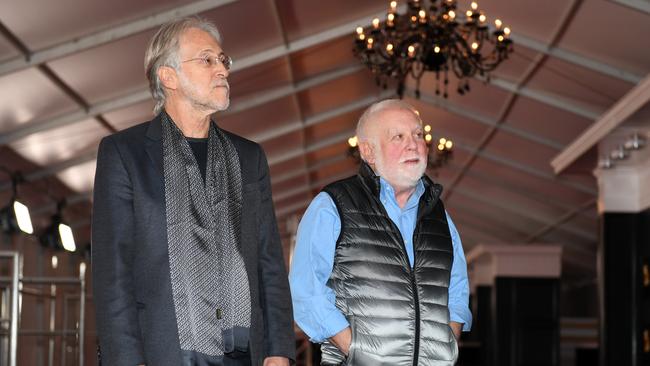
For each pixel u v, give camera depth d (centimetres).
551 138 1429
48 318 1271
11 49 838
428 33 888
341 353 307
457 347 307
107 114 1077
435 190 310
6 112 979
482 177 1809
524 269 1945
